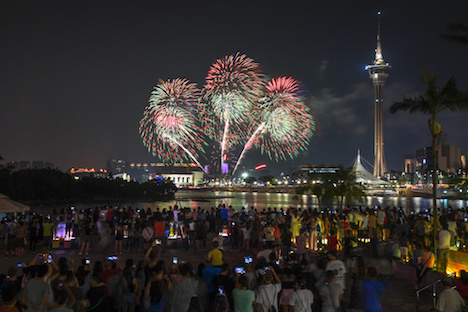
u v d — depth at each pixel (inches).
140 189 6072.8
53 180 4758.9
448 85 692.1
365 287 358.9
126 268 394.0
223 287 443.2
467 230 815.1
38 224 905.5
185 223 956.6
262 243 799.1
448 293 353.4
